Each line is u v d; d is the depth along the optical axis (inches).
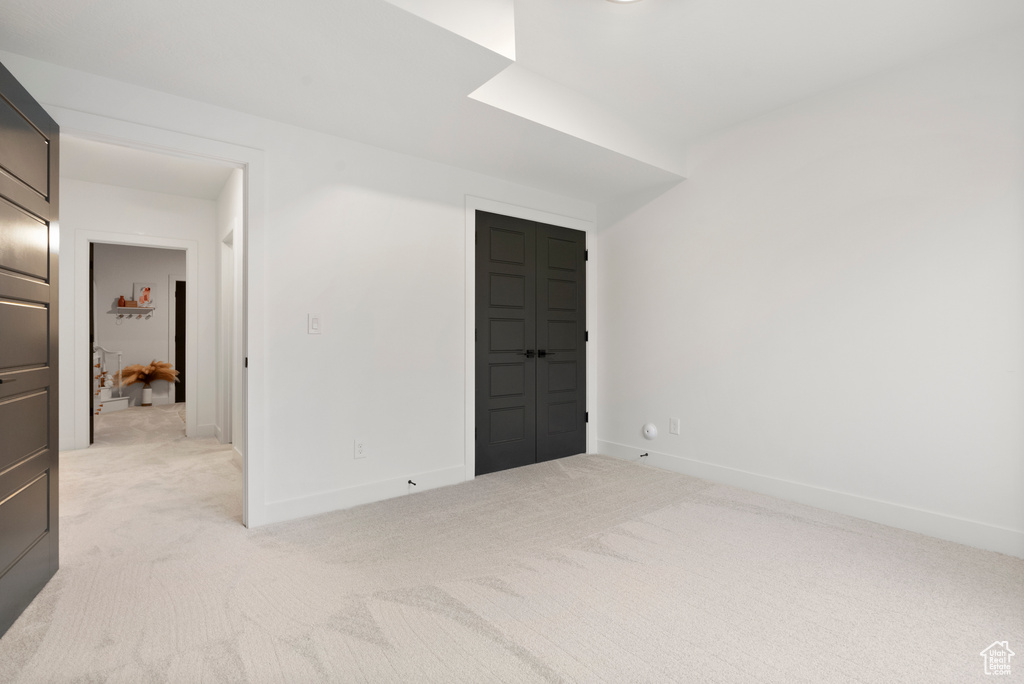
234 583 81.6
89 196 179.6
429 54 84.0
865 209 113.3
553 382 166.9
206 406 206.5
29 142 73.7
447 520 111.3
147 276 317.1
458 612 73.3
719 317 142.1
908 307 107.0
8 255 68.0
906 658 63.3
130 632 67.5
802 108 124.0
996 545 95.4
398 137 120.3
